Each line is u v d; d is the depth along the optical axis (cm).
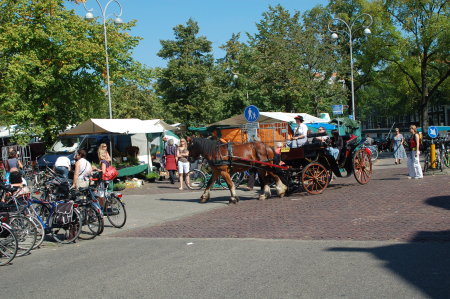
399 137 2364
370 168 1479
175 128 2412
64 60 2514
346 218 911
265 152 1300
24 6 2386
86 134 1911
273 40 3459
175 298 507
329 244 711
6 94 2308
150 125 2081
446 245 648
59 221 930
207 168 1833
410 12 3569
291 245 724
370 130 7200
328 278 536
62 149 2297
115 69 2808
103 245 886
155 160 2342
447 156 1770
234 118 2339
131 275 620
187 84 4512
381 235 740
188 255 714
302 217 967
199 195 1513
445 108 7888
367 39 3891
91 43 2567
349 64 4150
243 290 515
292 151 1308
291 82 3356
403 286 490
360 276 535
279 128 2078
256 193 1481
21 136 2400
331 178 1492
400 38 3712
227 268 614
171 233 938
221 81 4838
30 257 828
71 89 2606
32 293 575
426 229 755
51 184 999
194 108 4466
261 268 601
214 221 1027
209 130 2588
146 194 1627
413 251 629
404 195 1139
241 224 954
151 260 702
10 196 942
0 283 642
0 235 771
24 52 2384
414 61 3753
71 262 749
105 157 1105
